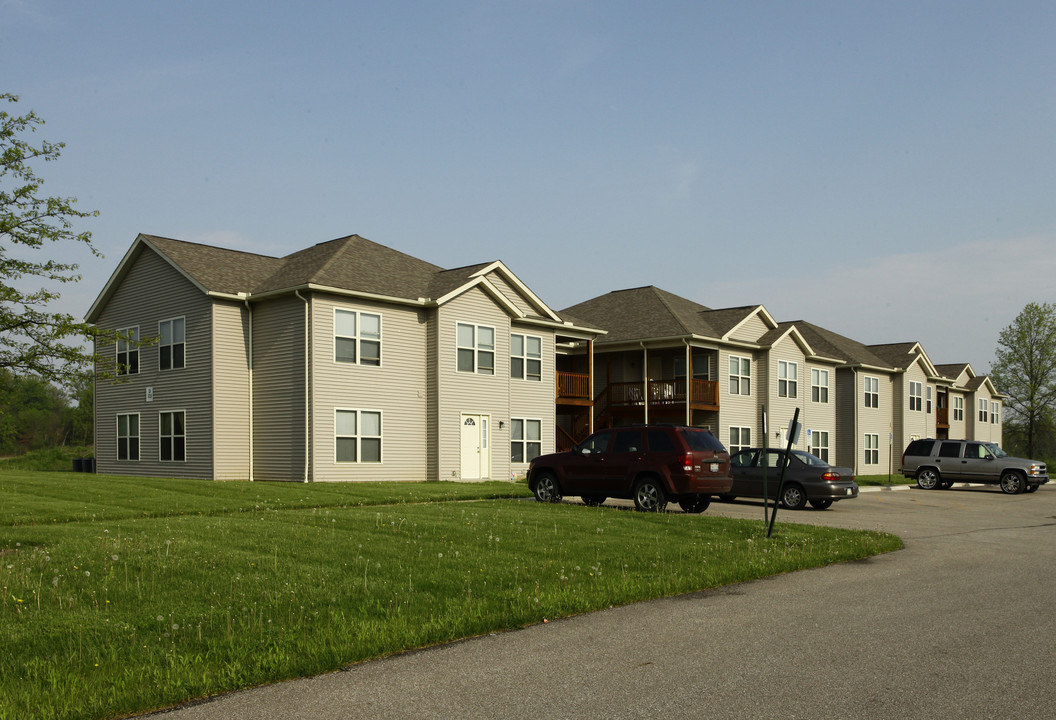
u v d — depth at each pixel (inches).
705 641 307.3
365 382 1099.3
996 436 2790.4
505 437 1252.5
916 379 2222.0
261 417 1103.6
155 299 1181.1
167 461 1151.6
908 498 1147.9
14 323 569.3
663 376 1642.5
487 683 256.4
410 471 1143.6
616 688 251.1
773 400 1684.3
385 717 227.1
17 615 323.3
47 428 3590.1
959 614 355.6
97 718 226.1
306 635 300.8
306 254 1234.0
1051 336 2556.6
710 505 935.7
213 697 243.9
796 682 256.8
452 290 1178.6
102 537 506.6
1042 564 503.8
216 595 358.3
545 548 500.4
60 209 584.4
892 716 227.5
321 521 604.4
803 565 486.0
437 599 361.1
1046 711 231.6
